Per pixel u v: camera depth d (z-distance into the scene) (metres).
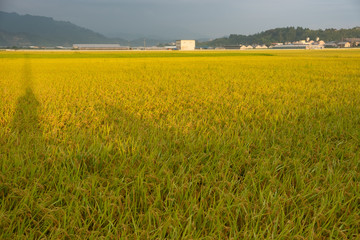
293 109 6.32
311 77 14.35
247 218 2.12
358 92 8.91
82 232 2.01
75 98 7.97
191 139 3.97
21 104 7.05
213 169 3.13
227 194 2.36
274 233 2.00
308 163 3.30
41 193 2.43
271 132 4.48
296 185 2.75
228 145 3.72
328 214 2.24
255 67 22.95
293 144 3.98
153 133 4.27
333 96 8.09
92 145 3.54
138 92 9.44
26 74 17.39
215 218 2.12
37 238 2.05
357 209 2.38
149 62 32.88
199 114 5.81
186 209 2.33
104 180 2.71
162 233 1.99
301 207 2.35
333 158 3.38
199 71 18.97
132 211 2.35
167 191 2.64
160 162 3.14
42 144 3.69
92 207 2.29
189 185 2.57
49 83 12.19
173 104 7.17
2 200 2.34
